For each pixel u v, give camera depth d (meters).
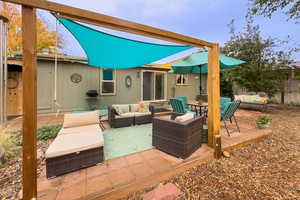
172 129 2.64
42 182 1.90
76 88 6.91
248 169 2.43
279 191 1.92
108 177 2.01
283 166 2.52
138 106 5.38
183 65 4.09
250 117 6.11
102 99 7.57
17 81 6.29
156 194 1.75
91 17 1.68
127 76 8.27
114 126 4.44
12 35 10.07
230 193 1.89
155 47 3.85
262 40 7.55
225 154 2.84
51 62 6.34
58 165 2.03
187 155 2.53
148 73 9.18
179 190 1.89
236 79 8.22
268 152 3.04
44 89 6.27
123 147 3.04
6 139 2.89
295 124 5.12
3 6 9.66
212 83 2.79
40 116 5.97
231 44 8.36
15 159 2.61
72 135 2.73
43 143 3.27
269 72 7.55
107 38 3.32
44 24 11.23
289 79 9.72
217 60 2.77
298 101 9.42
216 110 2.81
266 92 8.12
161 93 9.75
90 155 2.28
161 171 2.14
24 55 1.41
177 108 4.32
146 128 4.47
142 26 2.02
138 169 2.20
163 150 2.81
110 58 4.76
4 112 3.76
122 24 1.87
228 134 3.61
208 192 1.90
